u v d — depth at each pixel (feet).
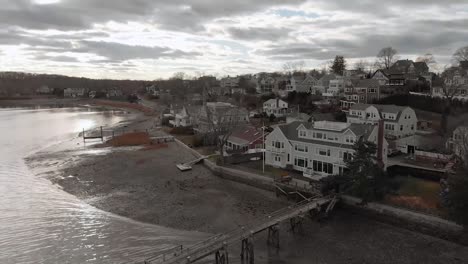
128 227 120.67
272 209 136.87
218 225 122.52
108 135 323.16
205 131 274.36
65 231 116.57
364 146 133.90
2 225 120.37
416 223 115.34
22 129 358.23
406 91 317.63
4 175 184.44
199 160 212.43
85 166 205.87
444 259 97.76
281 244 108.99
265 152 194.90
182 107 398.62
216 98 472.44
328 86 385.50
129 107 634.02
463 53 321.93
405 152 197.47
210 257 100.94
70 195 154.40
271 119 316.40
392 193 135.13
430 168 156.66
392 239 110.73
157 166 206.80
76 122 421.59
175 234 115.14
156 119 445.37
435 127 236.22
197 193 158.40
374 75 356.18
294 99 369.91
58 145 274.57
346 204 134.21
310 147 170.50
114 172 193.26
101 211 135.74
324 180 138.62
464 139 149.07
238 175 175.32
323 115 272.72
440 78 338.34
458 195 104.12
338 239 111.55
